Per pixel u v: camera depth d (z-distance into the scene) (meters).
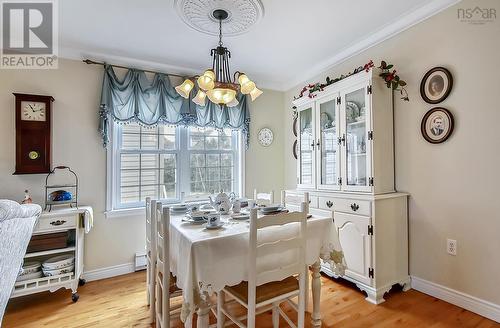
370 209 2.18
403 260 2.32
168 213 1.58
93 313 2.09
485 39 1.87
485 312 1.88
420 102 2.25
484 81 1.88
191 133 3.33
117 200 2.89
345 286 2.45
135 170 3.00
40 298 2.33
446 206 2.10
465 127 1.98
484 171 1.89
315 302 1.82
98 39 2.51
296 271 1.56
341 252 1.88
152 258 1.94
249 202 2.44
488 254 1.88
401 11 2.19
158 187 3.12
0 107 2.41
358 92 2.43
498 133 1.82
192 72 3.23
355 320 1.92
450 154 2.07
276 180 3.85
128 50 2.74
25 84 2.49
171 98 3.05
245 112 3.51
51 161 2.52
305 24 2.32
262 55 2.96
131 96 2.83
